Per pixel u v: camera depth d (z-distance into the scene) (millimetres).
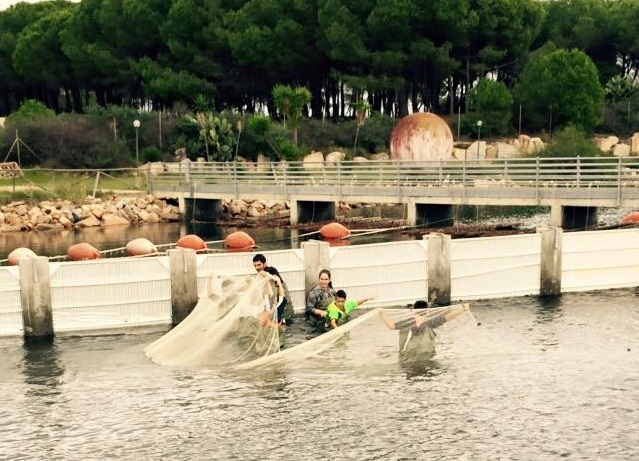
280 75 80750
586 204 35281
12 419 14148
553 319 20359
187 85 76750
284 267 21000
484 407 14273
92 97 108125
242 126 70188
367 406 14375
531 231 37125
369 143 77375
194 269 20312
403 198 40812
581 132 75500
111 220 47500
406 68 78312
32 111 73375
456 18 74125
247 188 46781
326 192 43281
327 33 73750
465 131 80625
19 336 19547
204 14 79062
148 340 19016
